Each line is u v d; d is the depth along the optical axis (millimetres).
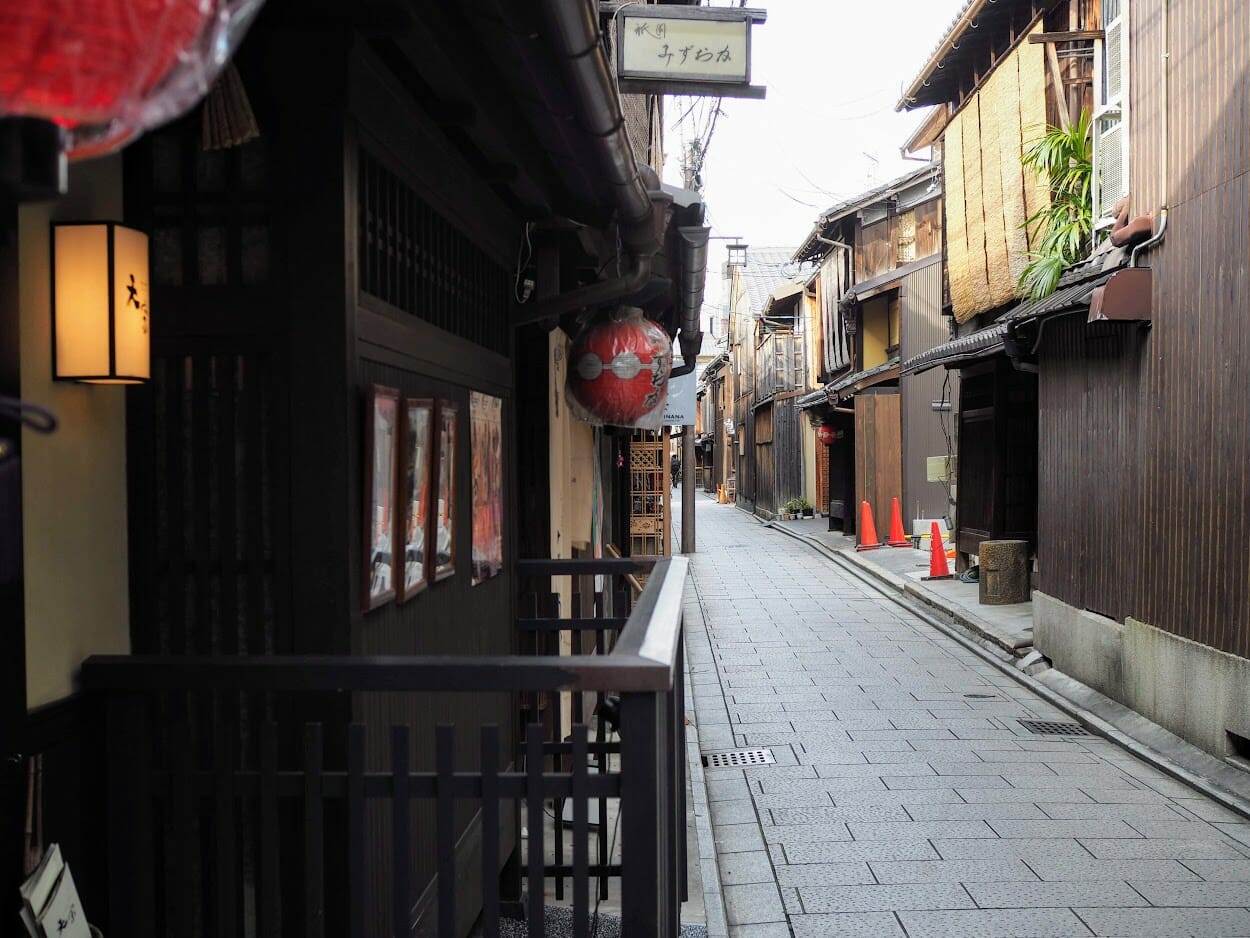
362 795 2834
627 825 2674
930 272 23953
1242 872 6266
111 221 3004
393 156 3836
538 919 2762
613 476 16016
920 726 9891
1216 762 8062
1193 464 8539
